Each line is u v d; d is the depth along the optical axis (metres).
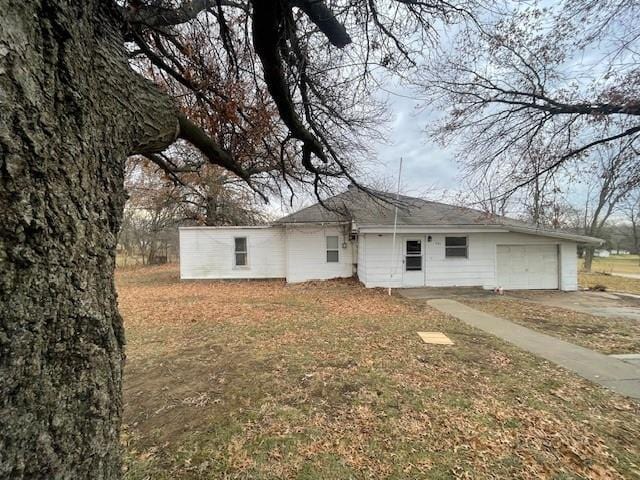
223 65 3.18
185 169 4.11
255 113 3.48
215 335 6.09
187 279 14.39
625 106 4.11
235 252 14.49
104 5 1.31
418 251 12.23
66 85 1.03
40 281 0.92
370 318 7.39
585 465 2.56
